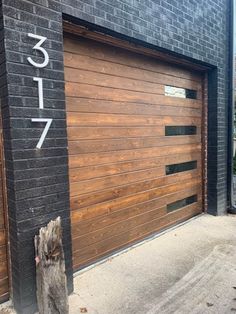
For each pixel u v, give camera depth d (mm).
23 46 2203
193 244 3623
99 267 3068
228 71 4781
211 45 4309
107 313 2359
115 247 3373
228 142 4887
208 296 2570
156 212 3908
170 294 2602
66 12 2477
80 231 3010
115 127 3291
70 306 2439
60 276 2223
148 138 3719
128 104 3426
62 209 2502
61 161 2473
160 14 3395
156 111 3814
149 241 3711
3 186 2354
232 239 3781
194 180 4625
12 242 2338
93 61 3027
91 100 3031
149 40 3250
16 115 2182
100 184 3170
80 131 2951
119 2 2912
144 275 2912
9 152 2217
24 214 2258
